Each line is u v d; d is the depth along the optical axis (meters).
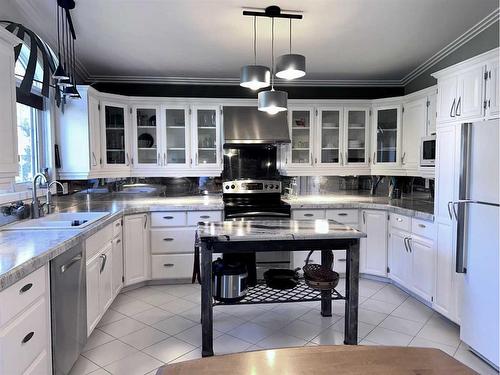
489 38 3.16
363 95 4.92
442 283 3.05
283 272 2.92
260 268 4.16
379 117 4.61
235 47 3.60
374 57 3.94
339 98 4.92
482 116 2.59
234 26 3.11
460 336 2.72
